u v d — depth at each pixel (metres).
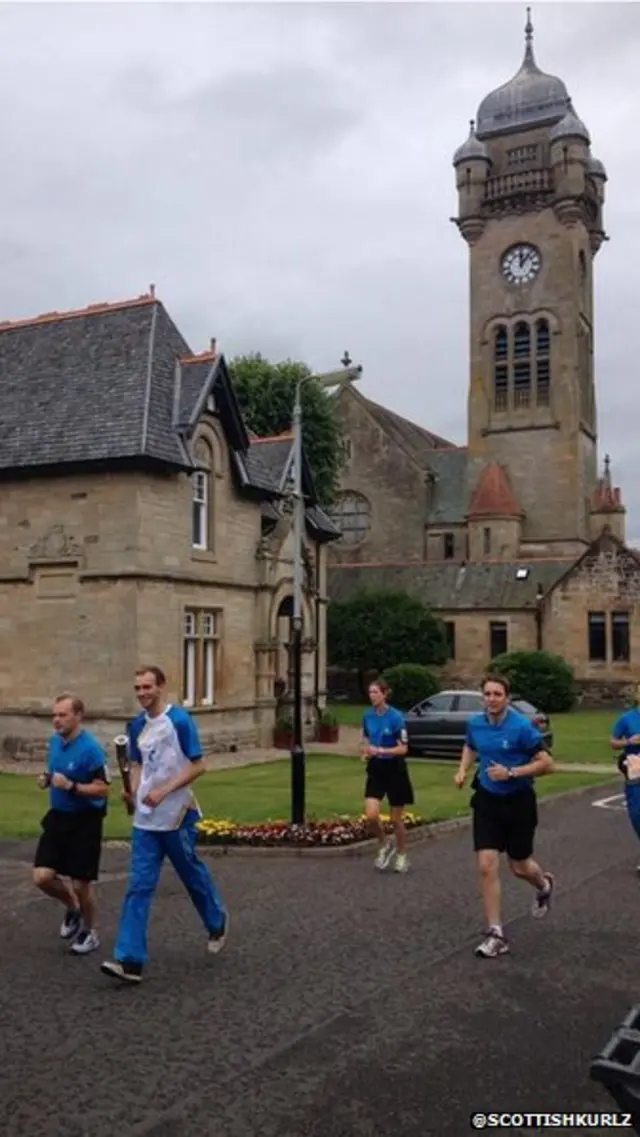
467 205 64.94
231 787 21.08
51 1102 6.00
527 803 9.35
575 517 61.34
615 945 9.43
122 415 25.47
